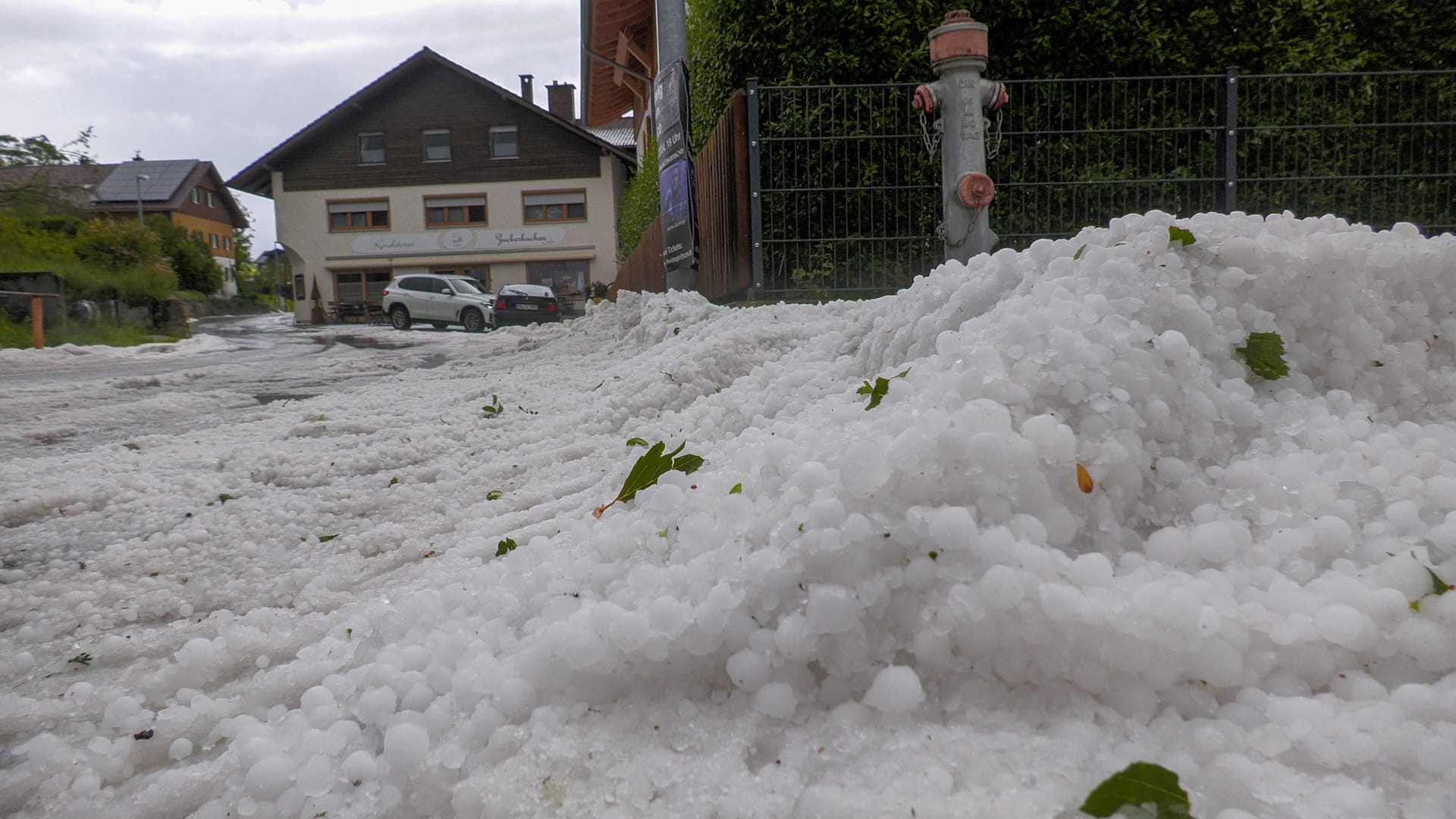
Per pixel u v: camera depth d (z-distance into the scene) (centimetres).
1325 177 546
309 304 2891
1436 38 596
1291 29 583
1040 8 567
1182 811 70
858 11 558
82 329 1575
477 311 2206
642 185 1405
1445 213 585
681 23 653
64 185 2075
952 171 433
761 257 534
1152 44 564
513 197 2898
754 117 529
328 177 2875
